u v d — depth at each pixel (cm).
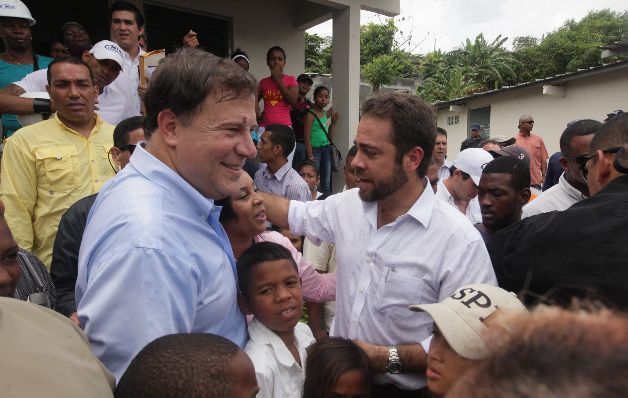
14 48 370
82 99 266
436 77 2652
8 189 252
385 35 2725
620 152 160
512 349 49
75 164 265
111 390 94
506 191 232
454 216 174
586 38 3194
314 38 2144
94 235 128
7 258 120
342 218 193
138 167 135
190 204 134
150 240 117
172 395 92
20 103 299
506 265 166
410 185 172
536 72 3092
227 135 129
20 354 80
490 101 1498
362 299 179
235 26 684
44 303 178
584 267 139
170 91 126
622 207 142
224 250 146
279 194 412
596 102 1181
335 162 644
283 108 609
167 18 635
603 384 43
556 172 539
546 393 44
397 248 174
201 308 133
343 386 156
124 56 380
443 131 476
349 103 639
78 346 95
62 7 593
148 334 113
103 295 116
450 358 128
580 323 49
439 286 171
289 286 173
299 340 192
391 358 164
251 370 103
